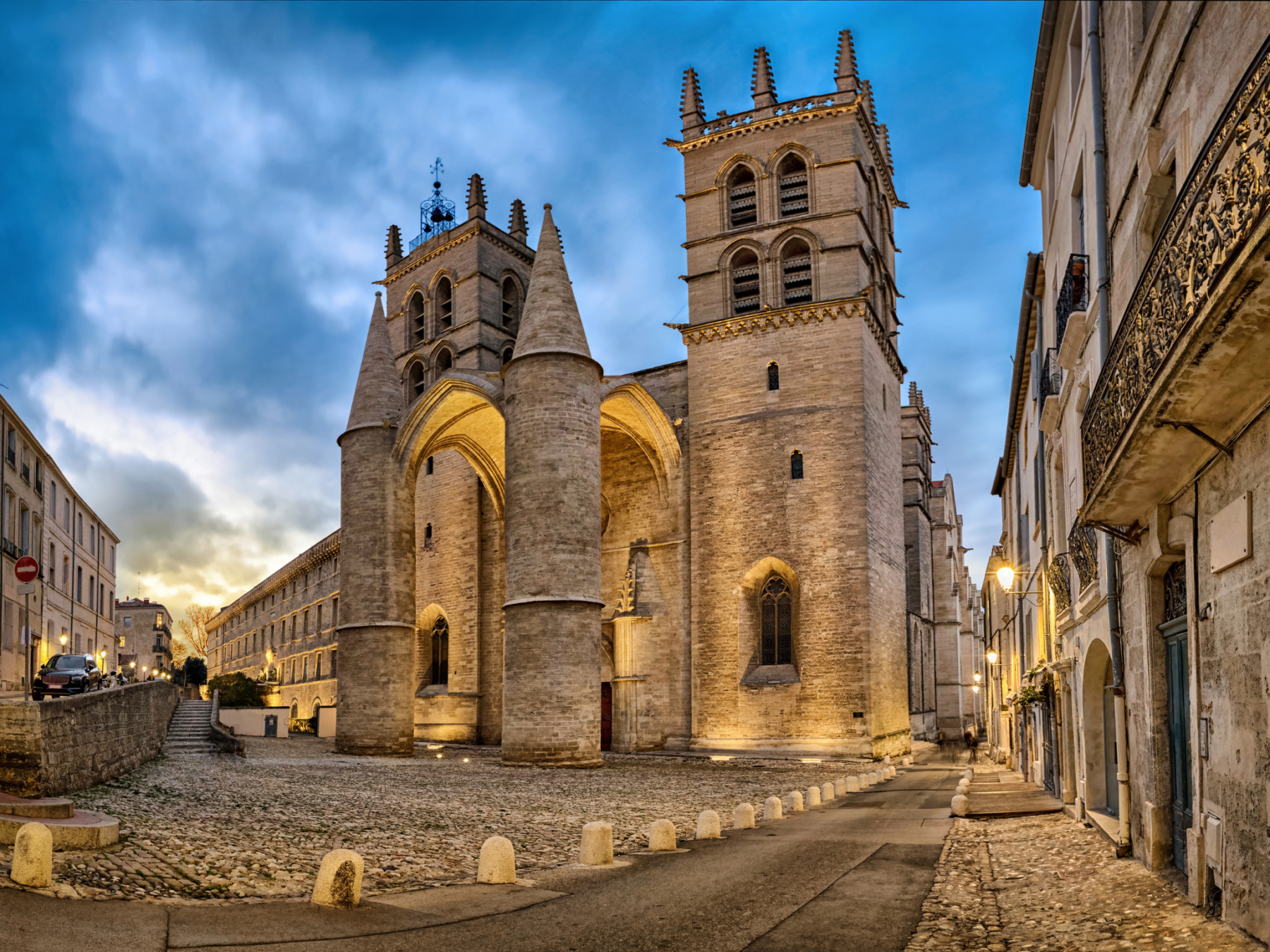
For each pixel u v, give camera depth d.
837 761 36.81
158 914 8.27
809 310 41.38
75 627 47.06
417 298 54.69
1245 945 6.86
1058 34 15.70
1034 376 23.64
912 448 63.72
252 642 90.56
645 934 8.52
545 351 34.72
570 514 33.88
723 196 44.97
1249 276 5.33
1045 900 9.86
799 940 8.32
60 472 43.44
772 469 41.19
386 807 18.72
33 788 14.75
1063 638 18.83
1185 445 8.12
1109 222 12.37
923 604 62.44
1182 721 9.81
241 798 18.39
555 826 17.19
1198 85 8.34
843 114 42.59
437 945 7.95
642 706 42.38
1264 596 6.85
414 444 40.59
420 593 51.16
